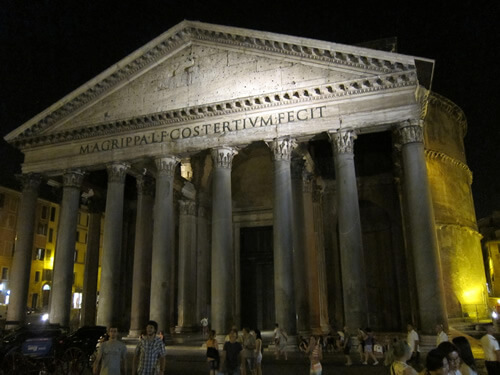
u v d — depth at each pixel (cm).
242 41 2327
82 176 2606
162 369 838
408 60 1997
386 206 2761
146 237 2666
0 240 4212
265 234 3219
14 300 2473
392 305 2677
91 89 2564
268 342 2278
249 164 3222
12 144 2695
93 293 3027
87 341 1702
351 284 1902
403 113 2008
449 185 3159
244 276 3181
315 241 2677
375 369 1551
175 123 2370
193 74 2408
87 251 3095
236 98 2228
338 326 2705
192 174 3152
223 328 2044
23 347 1477
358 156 2878
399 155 2247
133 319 2469
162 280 2216
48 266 4659
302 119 2141
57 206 4881
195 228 3081
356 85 2083
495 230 5394
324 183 2938
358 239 1952
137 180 2759
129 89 2528
